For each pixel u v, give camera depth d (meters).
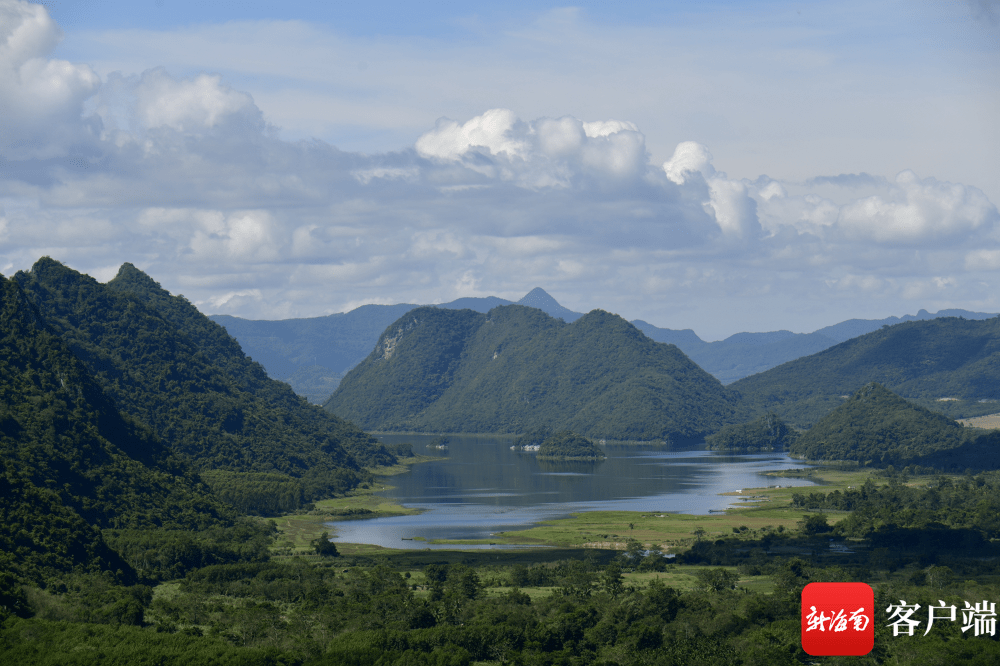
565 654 180.62
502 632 186.25
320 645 181.75
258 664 164.75
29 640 170.75
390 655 174.62
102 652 165.50
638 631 187.12
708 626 194.12
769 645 177.88
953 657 170.75
